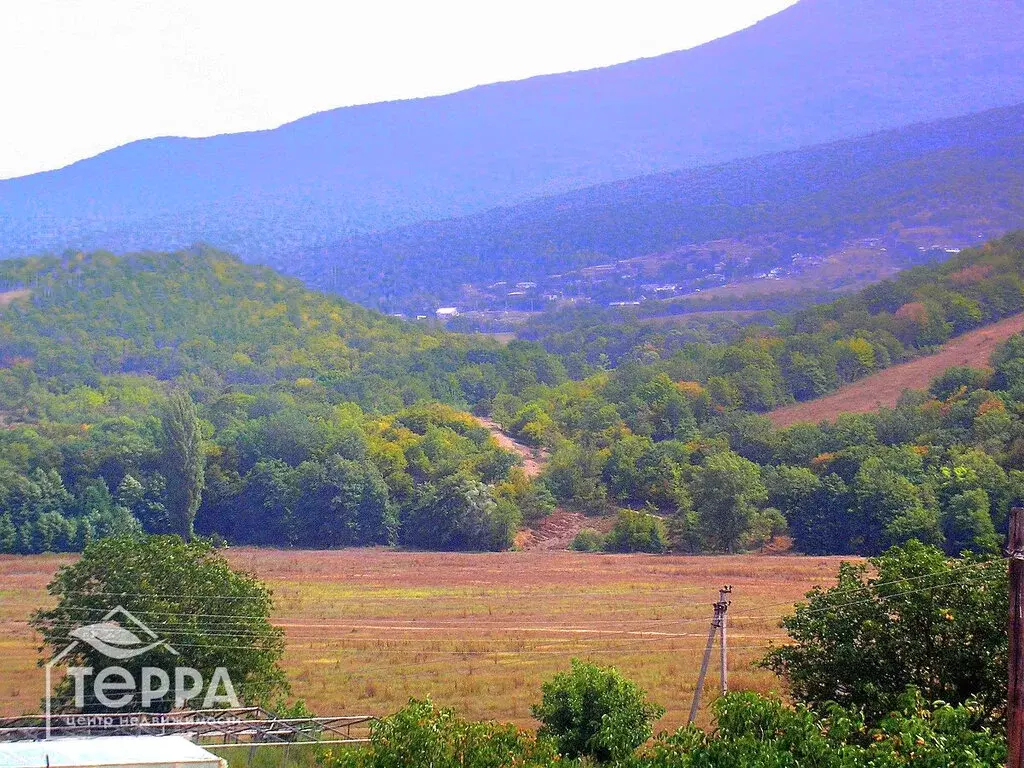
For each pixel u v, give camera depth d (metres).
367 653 71.62
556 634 77.44
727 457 141.50
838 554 123.31
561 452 165.38
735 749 33.06
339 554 127.62
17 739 41.00
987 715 41.12
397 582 103.81
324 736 49.47
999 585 42.44
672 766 33.69
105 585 50.34
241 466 148.25
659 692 60.12
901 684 42.50
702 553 125.94
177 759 33.84
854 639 43.19
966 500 119.31
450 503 135.12
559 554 125.81
